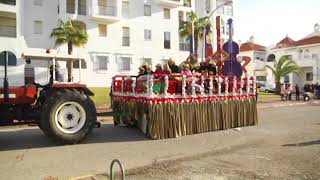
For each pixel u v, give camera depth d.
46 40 30.42
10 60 8.92
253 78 11.71
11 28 26.41
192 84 9.77
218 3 42.66
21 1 27.05
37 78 8.82
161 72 9.89
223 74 12.00
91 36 31.84
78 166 6.36
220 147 7.93
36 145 8.34
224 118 10.68
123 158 6.94
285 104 23.80
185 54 37.78
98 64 31.88
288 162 6.78
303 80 50.78
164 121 9.17
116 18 32.53
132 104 9.86
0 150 7.78
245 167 6.45
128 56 33.56
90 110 8.59
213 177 5.85
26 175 5.81
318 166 6.50
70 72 8.99
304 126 11.57
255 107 11.75
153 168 6.43
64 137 8.23
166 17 36.75
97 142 8.69
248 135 9.60
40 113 8.23
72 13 31.08
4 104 8.18
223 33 42.44
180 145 8.21
